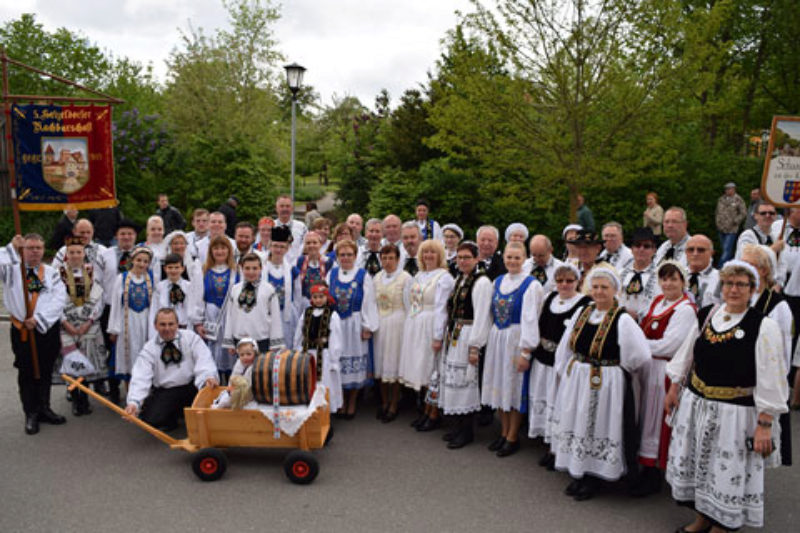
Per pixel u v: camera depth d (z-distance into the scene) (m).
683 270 4.86
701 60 12.20
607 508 4.78
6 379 7.86
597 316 4.82
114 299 6.71
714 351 4.02
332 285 6.61
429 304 6.36
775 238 7.28
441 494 4.99
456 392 5.89
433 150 18.61
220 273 6.85
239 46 29.09
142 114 23.02
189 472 5.37
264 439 5.24
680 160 16.23
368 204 17.73
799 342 6.78
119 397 7.23
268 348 6.48
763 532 4.42
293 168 13.58
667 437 4.69
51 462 5.56
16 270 6.20
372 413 6.97
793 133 5.68
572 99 12.77
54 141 6.39
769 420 3.81
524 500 4.89
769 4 20.03
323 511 4.69
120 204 18.84
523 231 7.20
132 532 4.39
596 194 16.28
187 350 6.07
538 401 5.50
